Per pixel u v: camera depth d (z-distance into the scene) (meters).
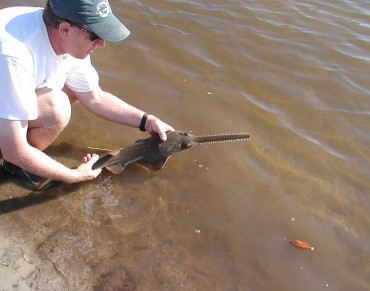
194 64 2.50
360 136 2.11
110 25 1.37
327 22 3.08
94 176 1.70
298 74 2.51
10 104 1.38
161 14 2.92
